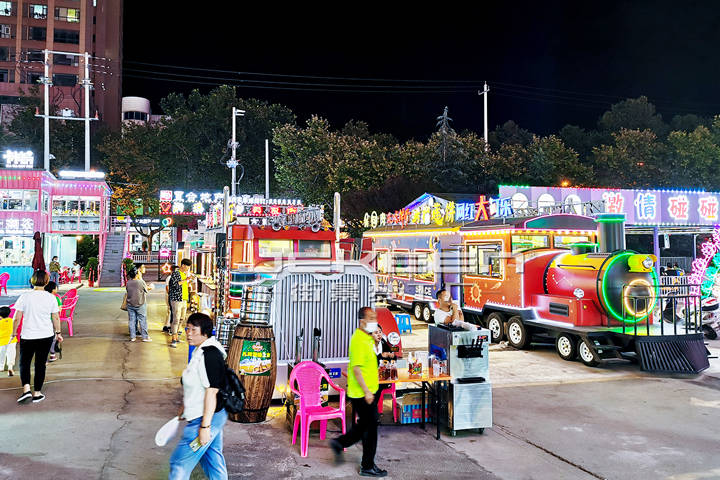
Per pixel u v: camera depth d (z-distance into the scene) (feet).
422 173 129.59
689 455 18.97
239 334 21.63
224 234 36.50
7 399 23.47
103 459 17.16
